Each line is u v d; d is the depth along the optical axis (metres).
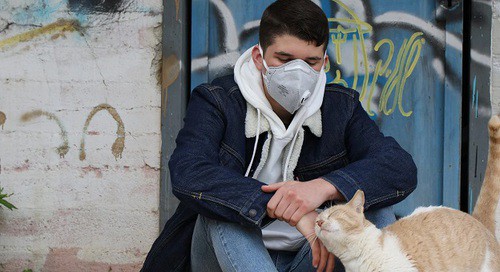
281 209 2.61
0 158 4.16
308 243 2.88
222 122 2.94
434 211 2.67
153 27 4.14
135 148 4.14
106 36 4.15
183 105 4.14
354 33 4.25
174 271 2.99
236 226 2.69
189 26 4.23
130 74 4.14
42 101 4.16
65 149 4.16
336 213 2.50
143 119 4.14
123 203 4.14
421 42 4.23
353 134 2.98
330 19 4.25
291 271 2.91
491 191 2.96
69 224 4.16
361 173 2.72
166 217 4.12
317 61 2.85
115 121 4.15
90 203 4.16
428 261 2.48
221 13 4.23
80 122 4.16
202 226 2.80
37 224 4.17
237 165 2.91
